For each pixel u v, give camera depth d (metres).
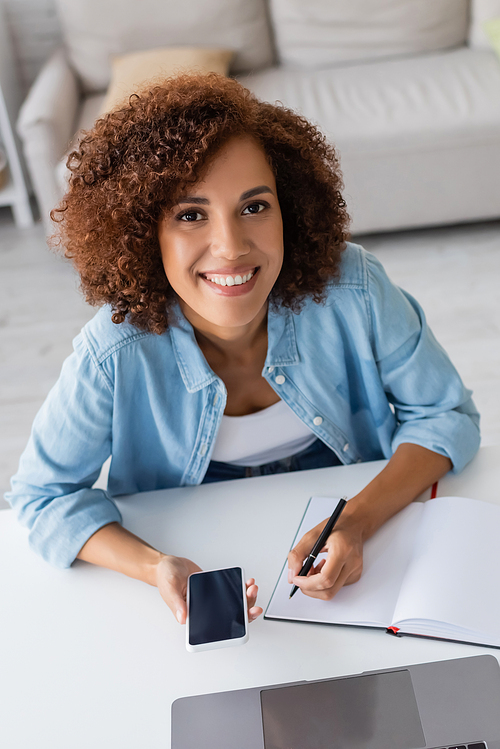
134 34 3.10
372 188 2.73
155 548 0.94
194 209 0.81
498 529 0.86
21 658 0.82
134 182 0.81
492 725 0.68
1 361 2.49
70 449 0.97
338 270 0.99
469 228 2.97
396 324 1.03
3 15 3.33
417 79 2.86
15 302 2.81
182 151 0.78
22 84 3.58
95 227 0.88
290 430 1.10
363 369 1.06
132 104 0.85
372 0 3.05
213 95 0.81
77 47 3.16
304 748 0.68
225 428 1.07
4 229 3.40
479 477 1.00
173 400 1.00
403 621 0.78
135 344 0.95
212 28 3.10
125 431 1.01
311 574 0.85
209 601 0.78
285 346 1.01
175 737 0.71
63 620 0.86
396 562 0.86
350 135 2.63
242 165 0.80
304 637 0.80
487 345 2.28
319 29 3.11
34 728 0.75
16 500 1.00
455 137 2.63
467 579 0.80
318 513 0.94
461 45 3.17
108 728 0.74
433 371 1.05
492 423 1.99
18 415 2.24
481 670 0.73
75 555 0.92
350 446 1.13
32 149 2.75
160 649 0.81
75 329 2.60
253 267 0.84
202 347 1.01
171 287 0.94
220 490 1.03
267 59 3.21
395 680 0.73
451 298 2.54
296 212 0.94
